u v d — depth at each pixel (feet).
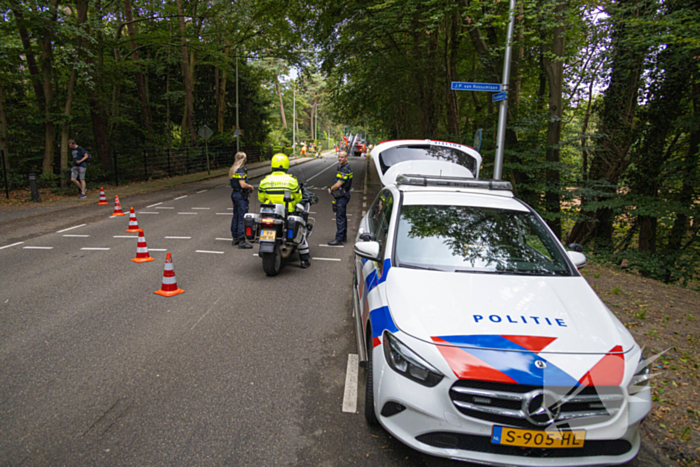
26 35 51.01
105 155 60.90
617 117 33.09
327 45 61.36
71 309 16.69
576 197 33.94
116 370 12.29
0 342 13.80
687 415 10.89
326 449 9.36
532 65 39.73
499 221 12.86
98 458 8.84
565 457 7.99
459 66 66.64
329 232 33.53
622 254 33.14
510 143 37.76
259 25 79.10
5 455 8.84
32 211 38.78
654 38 25.11
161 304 17.46
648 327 16.63
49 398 10.86
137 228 31.07
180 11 77.87
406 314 9.32
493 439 7.88
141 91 80.38
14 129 57.26
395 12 40.55
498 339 8.52
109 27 66.39
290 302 18.10
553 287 10.44
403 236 12.25
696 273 32.32
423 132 58.59
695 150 33.01
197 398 11.07
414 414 8.26
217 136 104.12
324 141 327.67
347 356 13.58
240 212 27.50
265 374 12.35
